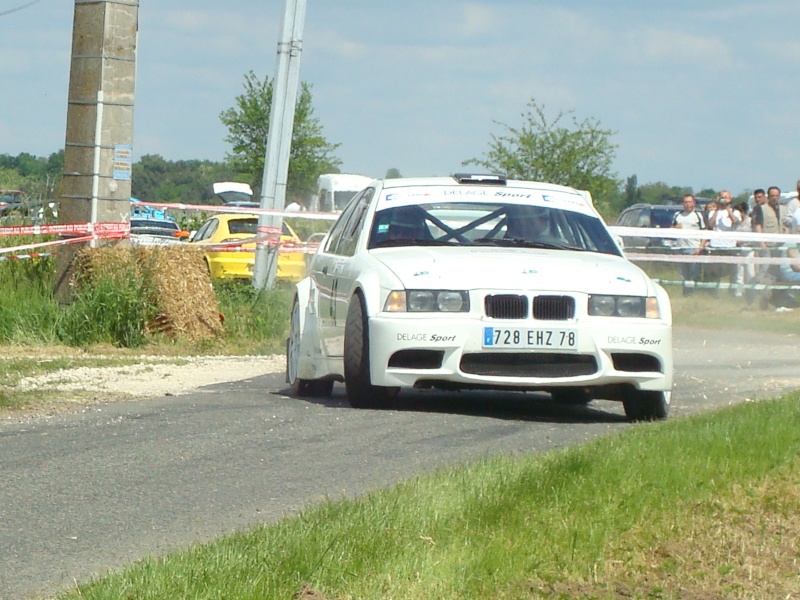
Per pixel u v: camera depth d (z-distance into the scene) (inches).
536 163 3107.8
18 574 366.0
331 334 730.8
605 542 366.6
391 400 695.1
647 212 2620.6
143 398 748.6
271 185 1541.6
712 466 452.4
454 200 754.8
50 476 504.4
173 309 1229.1
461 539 362.6
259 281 1512.1
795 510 404.8
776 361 1064.2
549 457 474.9
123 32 1325.0
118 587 321.4
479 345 636.7
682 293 1838.1
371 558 341.1
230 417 651.5
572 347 641.6
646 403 665.6
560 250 719.7
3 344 1186.6
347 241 761.6
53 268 1349.7
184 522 427.5
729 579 344.2
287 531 372.5
